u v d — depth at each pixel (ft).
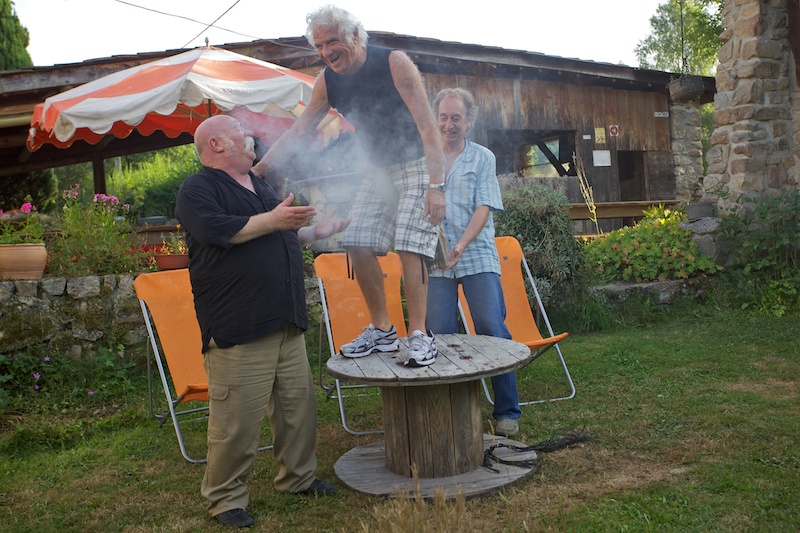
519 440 11.85
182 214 8.88
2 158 36.42
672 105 41.78
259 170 10.44
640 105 40.65
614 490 9.41
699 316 21.91
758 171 24.44
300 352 9.70
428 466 10.00
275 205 9.58
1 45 48.96
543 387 15.19
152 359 17.12
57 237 18.30
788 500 8.68
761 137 24.53
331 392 14.67
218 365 9.03
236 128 9.27
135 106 17.66
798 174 24.75
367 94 9.61
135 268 18.34
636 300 22.59
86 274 17.16
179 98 17.74
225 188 9.11
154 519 9.41
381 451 11.37
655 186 41.06
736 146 24.67
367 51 9.49
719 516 8.41
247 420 9.02
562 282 21.18
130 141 36.83
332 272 14.55
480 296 12.19
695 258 24.08
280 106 18.71
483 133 35.86
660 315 22.11
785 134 24.88
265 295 8.95
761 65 24.45
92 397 15.19
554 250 21.01
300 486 9.87
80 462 11.81
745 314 21.59
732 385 14.26
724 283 23.58
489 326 12.13
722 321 21.04
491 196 12.14
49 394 15.06
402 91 9.41
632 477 9.86
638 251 24.23
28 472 11.41
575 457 10.81
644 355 17.21
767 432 11.24
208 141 9.15
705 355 16.79
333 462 11.29
